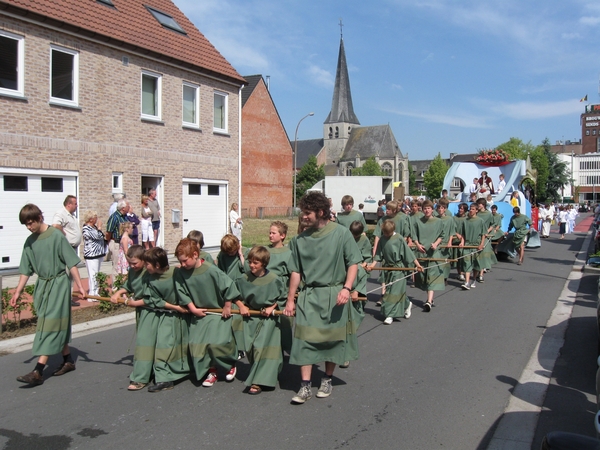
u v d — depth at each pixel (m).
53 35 13.39
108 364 6.38
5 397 5.28
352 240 5.05
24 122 12.80
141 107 16.06
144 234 13.38
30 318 8.30
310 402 5.14
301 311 5.06
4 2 12.13
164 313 5.52
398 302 8.40
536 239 19.86
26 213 5.50
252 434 4.43
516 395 5.38
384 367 6.25
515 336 7.67
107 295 9.04
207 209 19.03
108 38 14.66
